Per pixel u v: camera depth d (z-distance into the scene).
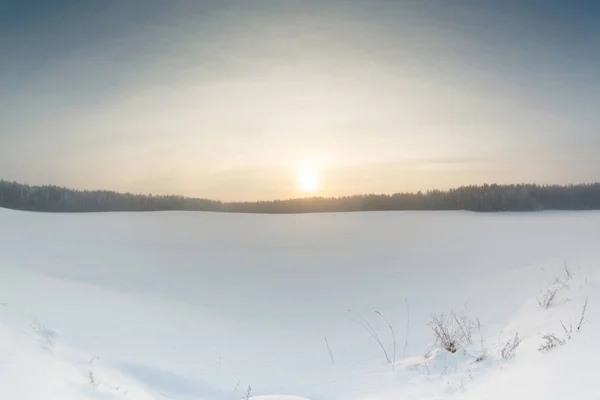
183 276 13.77
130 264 15.10
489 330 7.84
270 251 19.95
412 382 5.90
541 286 9.72
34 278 10.79
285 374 6.84
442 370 6.05
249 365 7.13
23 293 8.96
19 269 11.91
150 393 5.43
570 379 3.96
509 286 10.59
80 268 13.55
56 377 4.48
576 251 13.50
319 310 10.45
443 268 14.22
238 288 12.57
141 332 7.92
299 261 17.23
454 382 5.48
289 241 23.81
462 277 12.58
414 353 7.28
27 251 15.94
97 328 7.65
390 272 14.30
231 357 7.39
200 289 12.18
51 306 8.34
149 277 13.20
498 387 4.70
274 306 10.81
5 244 17.23
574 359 4.45
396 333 8.44
